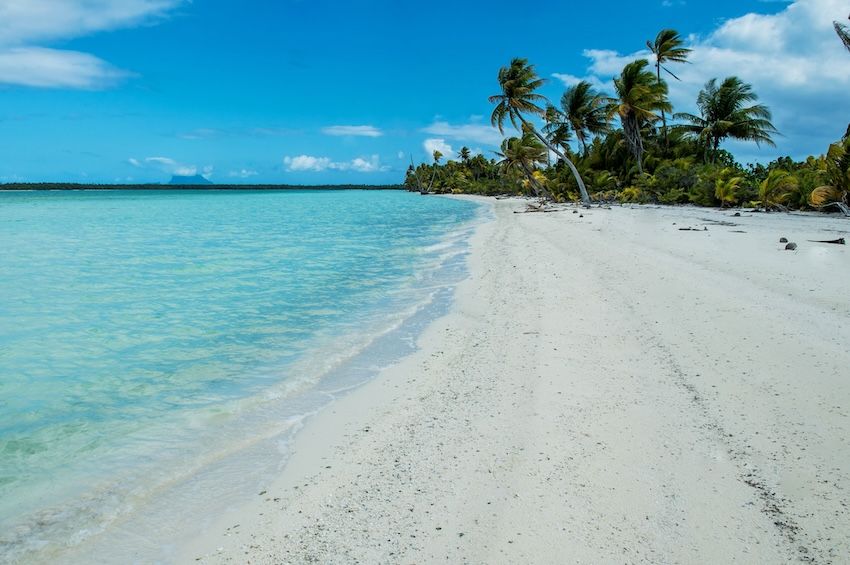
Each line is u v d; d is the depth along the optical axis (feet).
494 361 20.34
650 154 126.21
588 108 143.74
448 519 10.84
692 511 10.41
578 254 44.42
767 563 8.93
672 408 14.98
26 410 17.99
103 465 14.20
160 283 41.16
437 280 39.27
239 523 11.32
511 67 123.24
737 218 70.54
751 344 19.19
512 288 33.32
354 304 32.68
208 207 191.42
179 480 13.28
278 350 23.88
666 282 30.27
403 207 189.67
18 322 29.76
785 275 30.07
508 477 12.17
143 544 10.80
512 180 239.71
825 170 75.61
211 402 18.26
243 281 41.60
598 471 12.08
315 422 16.26
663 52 128.47
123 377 21.01
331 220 119.65
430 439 14.47
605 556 9.36
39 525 11.55
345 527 10.87
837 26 63.87
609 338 21.70
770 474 11.44
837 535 9.46
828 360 17.08
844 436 12.69
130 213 150.92
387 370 20.58
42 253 60.70
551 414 15.20
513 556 9.55
